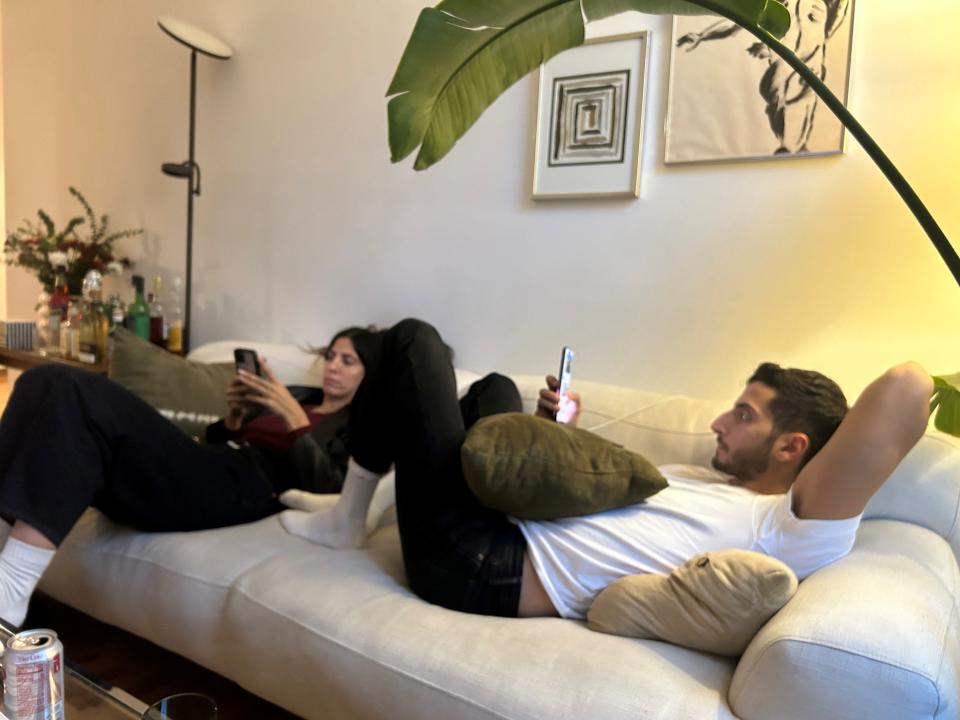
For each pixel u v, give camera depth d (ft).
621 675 3.09
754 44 5.51
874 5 5.11
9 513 4.09
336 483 5.76
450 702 3.17
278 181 8.48
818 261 5.36
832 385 4.33
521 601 3.90
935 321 4.96
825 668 2.71
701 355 5.86
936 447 4.28
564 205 6.49
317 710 3.68
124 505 4.63
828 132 5.24
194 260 9.31
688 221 5.88
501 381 5.66
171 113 9.48
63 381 4.41
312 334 8.28
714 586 3.25
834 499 3.43
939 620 2.98
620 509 4.03
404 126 4.25
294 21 8.26
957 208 4.88
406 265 7.50
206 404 6.55
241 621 4.01
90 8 10.36
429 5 7.25
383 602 3.85
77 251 9.61
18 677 2.48
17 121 11.57
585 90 6.29
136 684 4.93
